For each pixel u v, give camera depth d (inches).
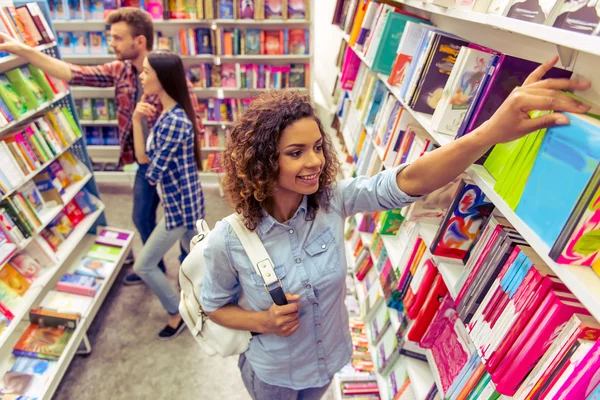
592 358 23.6
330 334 48.5
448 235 45.1
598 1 24.5
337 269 43.3
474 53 41.5
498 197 32.4
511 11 34.4
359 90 101.6
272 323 41.3
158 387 85.7
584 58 34.6
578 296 23.1
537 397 28.3
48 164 90.9
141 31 90.0
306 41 150.2
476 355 38.6
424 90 53.0
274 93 37.2
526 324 30.0
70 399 82.6
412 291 57.3
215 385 86.7
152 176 76.9
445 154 34.1
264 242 41.4
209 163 166.1
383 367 72.2
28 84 83.4
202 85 153.1
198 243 50.6
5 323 74.5
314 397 55.9
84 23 149.1
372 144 85.2
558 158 25.8
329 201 42.7
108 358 91.7
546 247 25.9
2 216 75.5
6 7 80.2
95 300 94.9
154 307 106.3
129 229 138.2
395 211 70.2
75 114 105.7
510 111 28.8
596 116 25.8
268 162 34.9
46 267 90.3
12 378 75.8
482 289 36.9
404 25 68.3
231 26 149.8
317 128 35.2
